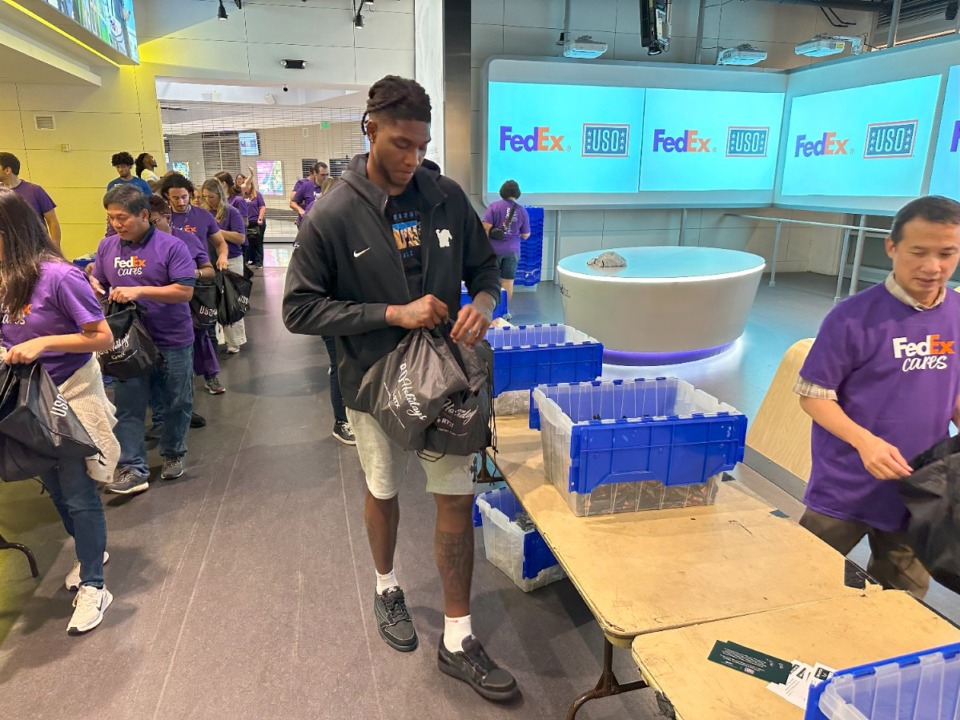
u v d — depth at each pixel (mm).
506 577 2291
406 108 1391
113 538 2541
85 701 1751
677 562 1442
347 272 1592
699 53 8492
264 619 2078
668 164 8336
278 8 7336
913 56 6578
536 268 8016
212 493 2914
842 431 1479
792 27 8734
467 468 1677
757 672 1113
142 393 2857
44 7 4359
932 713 947
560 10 7980
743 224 9289
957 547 1343
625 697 1757
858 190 7371
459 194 1709
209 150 14852
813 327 6090
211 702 1747
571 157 7980
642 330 4727
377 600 2012
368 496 1849
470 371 1608
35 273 1849
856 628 1226
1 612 2123
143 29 6953
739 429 1630
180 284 2783
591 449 1555
